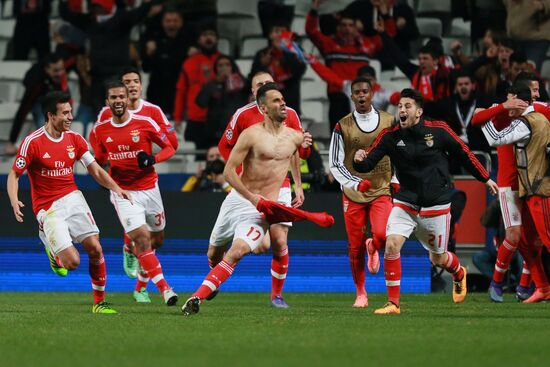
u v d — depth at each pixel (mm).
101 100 60875
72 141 34250
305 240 48938
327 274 48875
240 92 56406
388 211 37781
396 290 33781
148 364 20156
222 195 48750
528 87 37906
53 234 33500
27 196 49938
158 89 61750
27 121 64062
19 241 49938
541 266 40688
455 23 62719
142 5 60812
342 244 48781
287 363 20203
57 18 69062
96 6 61375
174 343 23875
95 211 49406
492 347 22953
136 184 39500
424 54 54250
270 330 26984
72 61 62750
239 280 49250
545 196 38219
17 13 68125
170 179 54281
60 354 21938
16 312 34281
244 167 32312
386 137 33281
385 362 20406
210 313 33406
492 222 46188
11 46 68250
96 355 21719
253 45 65562
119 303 40344
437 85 53969
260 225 32312
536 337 25109
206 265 48750
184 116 60438
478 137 50656
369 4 58406
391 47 58281
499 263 40781
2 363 20531
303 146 33094
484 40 55375
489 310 35125
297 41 56375
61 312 34312
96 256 34188
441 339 24656
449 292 48812
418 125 32906
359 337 25141
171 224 48969
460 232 49781
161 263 49031
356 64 58000
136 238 37500
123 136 39062
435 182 33156
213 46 59750
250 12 65812
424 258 48469
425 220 33625
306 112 61750
